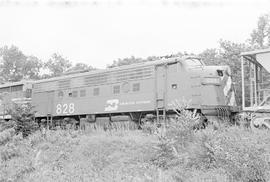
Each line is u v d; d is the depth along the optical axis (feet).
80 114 75.20
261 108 52.80
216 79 59.52
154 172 37.78
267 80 73.56
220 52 102.32
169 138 42.68
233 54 96.84
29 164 44.01
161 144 41.37
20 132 59.06
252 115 53.47
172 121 45.60
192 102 58.54
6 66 181.57
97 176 38.68
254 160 33.09
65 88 79.41
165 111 62.23
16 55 183.21
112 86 69.92
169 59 62.49
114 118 69.26
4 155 50.24
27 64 182.70
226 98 60.18
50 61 188.96
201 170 36.68
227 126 50.62
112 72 70.33
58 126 75.00
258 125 51.34
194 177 34.60
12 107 64.39
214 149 37.76
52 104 81.87
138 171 38.86
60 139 55.98
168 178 35.35
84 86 75.31
